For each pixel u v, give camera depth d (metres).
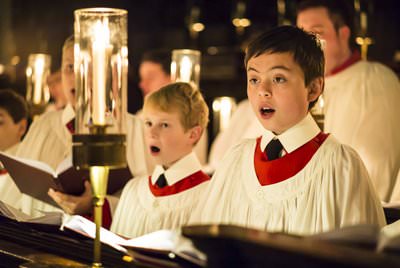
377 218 2.00
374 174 3.30
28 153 3.55
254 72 2.04
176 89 2.70
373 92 3.48
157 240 1.66
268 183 2.08
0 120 3.67
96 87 1.88
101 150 1.85
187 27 8.04
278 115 2.03
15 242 2.24
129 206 2.78
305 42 2.02
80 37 1.90
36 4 8.02
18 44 7.98
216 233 1.36
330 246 1.27
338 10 3.52
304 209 2.00
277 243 1.29
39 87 4.67
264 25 7.59
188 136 2.70
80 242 2.08
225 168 2.24
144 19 8.26
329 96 3.59
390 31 6.87
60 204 2.85
